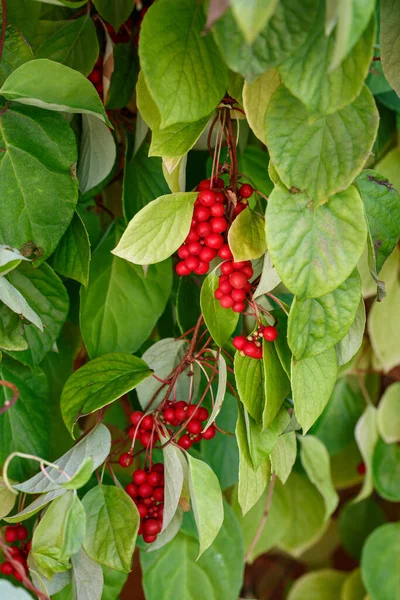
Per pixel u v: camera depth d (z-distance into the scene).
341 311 0.67
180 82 0.63
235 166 0.71
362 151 0.64
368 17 0.56
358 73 0.60
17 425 0.75
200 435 0.75
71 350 0.84
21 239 0.70
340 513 1.05
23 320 0.72
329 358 0.70
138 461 0.87
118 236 0.80
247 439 0.71
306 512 0.98
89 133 0.75
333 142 0.64
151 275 0.79
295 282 0.65
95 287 0.78
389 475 0.96
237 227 0.68
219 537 0.85
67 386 0.73
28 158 0.70
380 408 0.96
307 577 1.04
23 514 0.69
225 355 0.75
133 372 0.73
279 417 0.72
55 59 0.76
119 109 0.80
